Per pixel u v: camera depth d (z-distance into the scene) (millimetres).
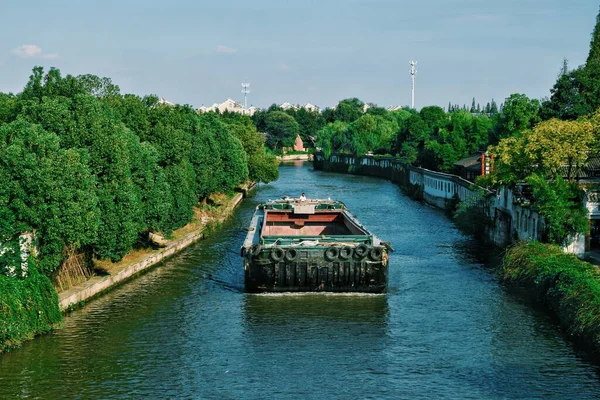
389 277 43156
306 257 37781
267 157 103188
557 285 35844
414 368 28266
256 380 27062
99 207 37562
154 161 46938
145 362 28828
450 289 40312
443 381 26938
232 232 61844
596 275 35844
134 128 52406
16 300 30156
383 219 71312
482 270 45469
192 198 55750
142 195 44094
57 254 33812
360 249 37719
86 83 54031
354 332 32656
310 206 54000
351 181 121938
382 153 147375
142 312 35719
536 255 40938
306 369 28188
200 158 63625
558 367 28234
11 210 31875
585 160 49406
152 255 46594
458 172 89062
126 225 38656
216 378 27250
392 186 111562
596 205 42906
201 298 38344
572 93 68812
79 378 27094
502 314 35344
